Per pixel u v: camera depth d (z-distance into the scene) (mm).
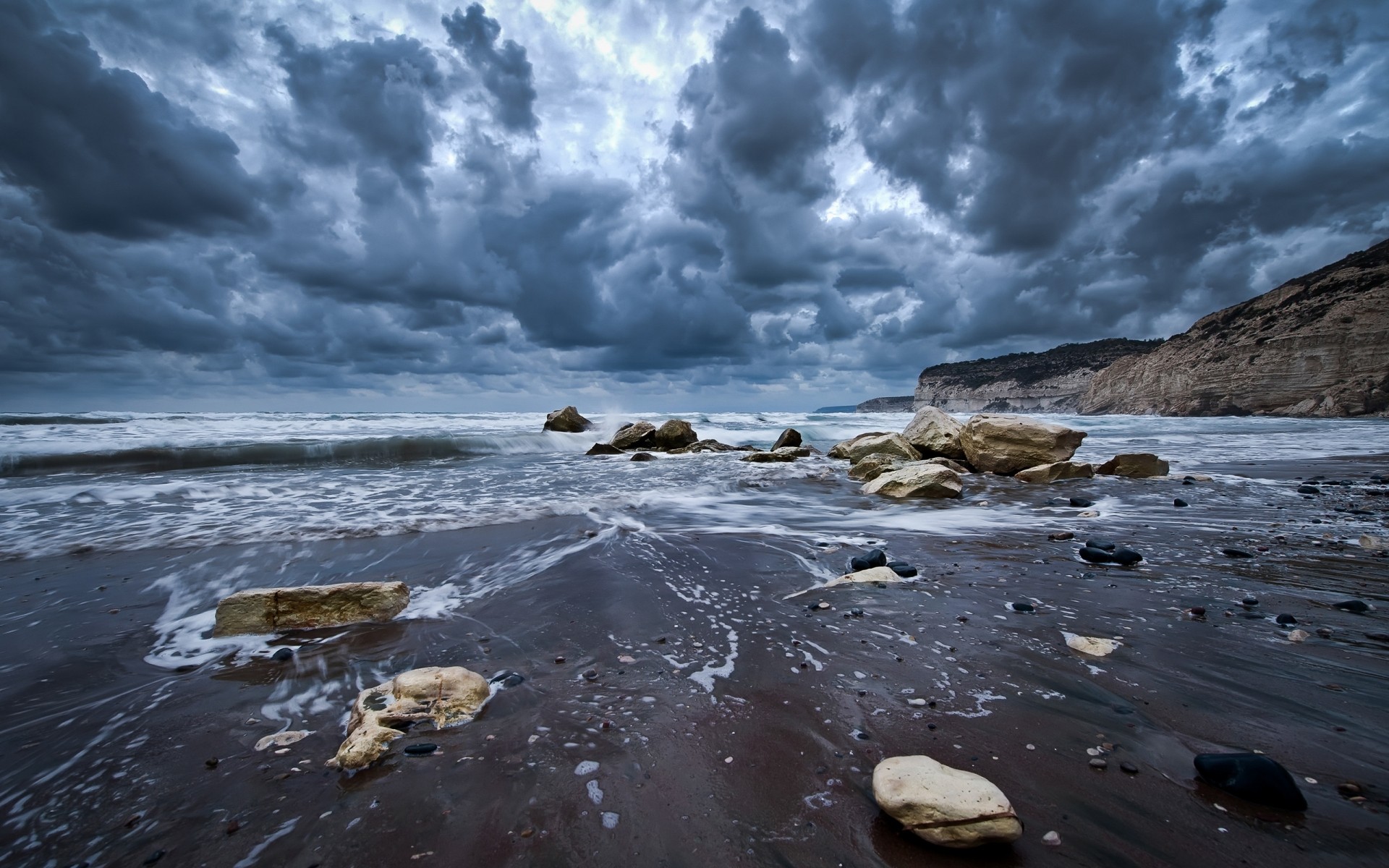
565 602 4527
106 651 3678
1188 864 1795
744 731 2635
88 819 2145
